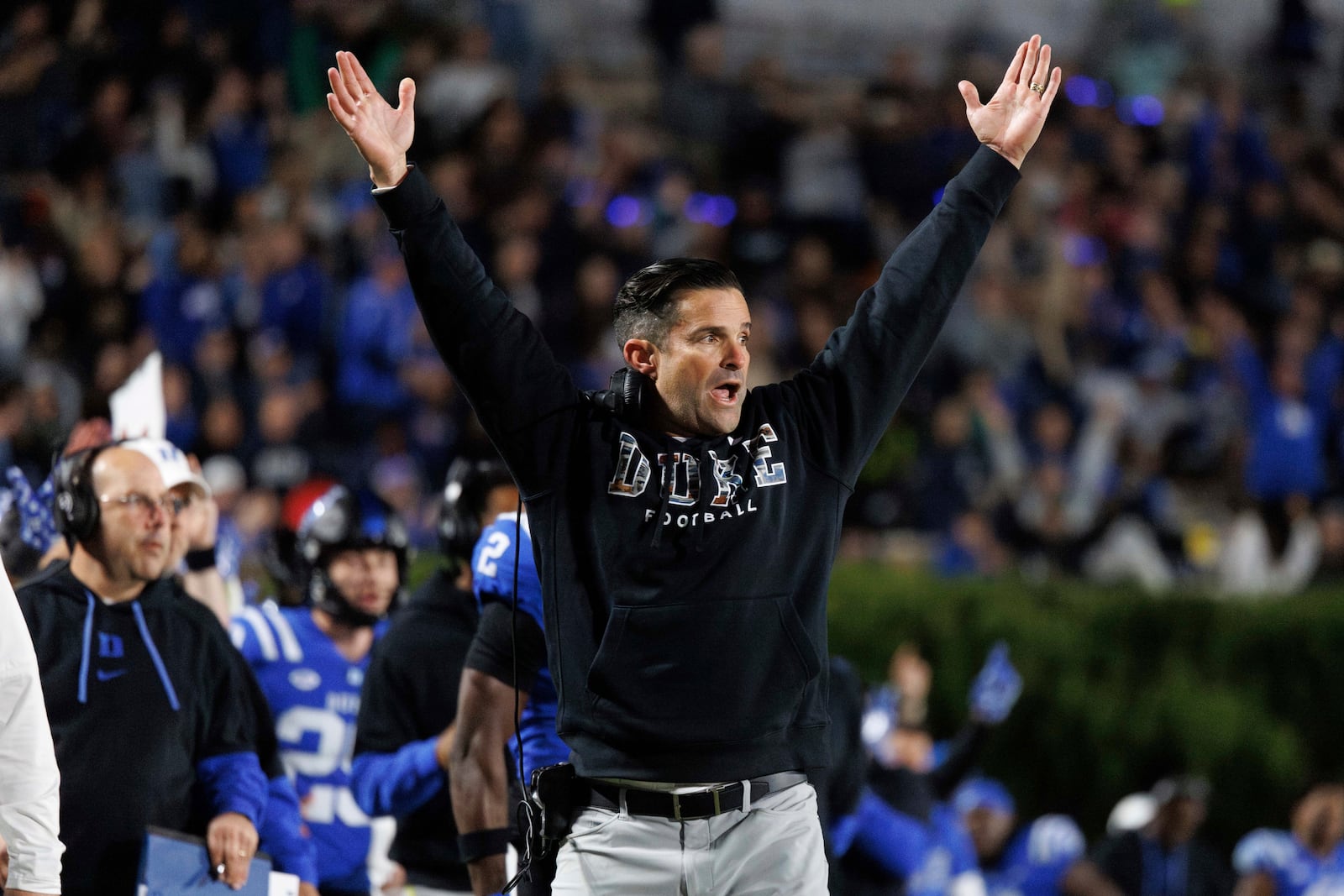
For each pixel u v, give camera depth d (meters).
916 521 40.50
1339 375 53.06
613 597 10.89
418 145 47.94
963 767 23.03
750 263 48.41
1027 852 27.08
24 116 43.59
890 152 52.59
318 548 17.45
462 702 13.98
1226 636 30.83
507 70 54.00
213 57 47.47
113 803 13.88
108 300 37.94
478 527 16.23
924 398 44.56
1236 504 45.22
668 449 11.19
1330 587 34.16
